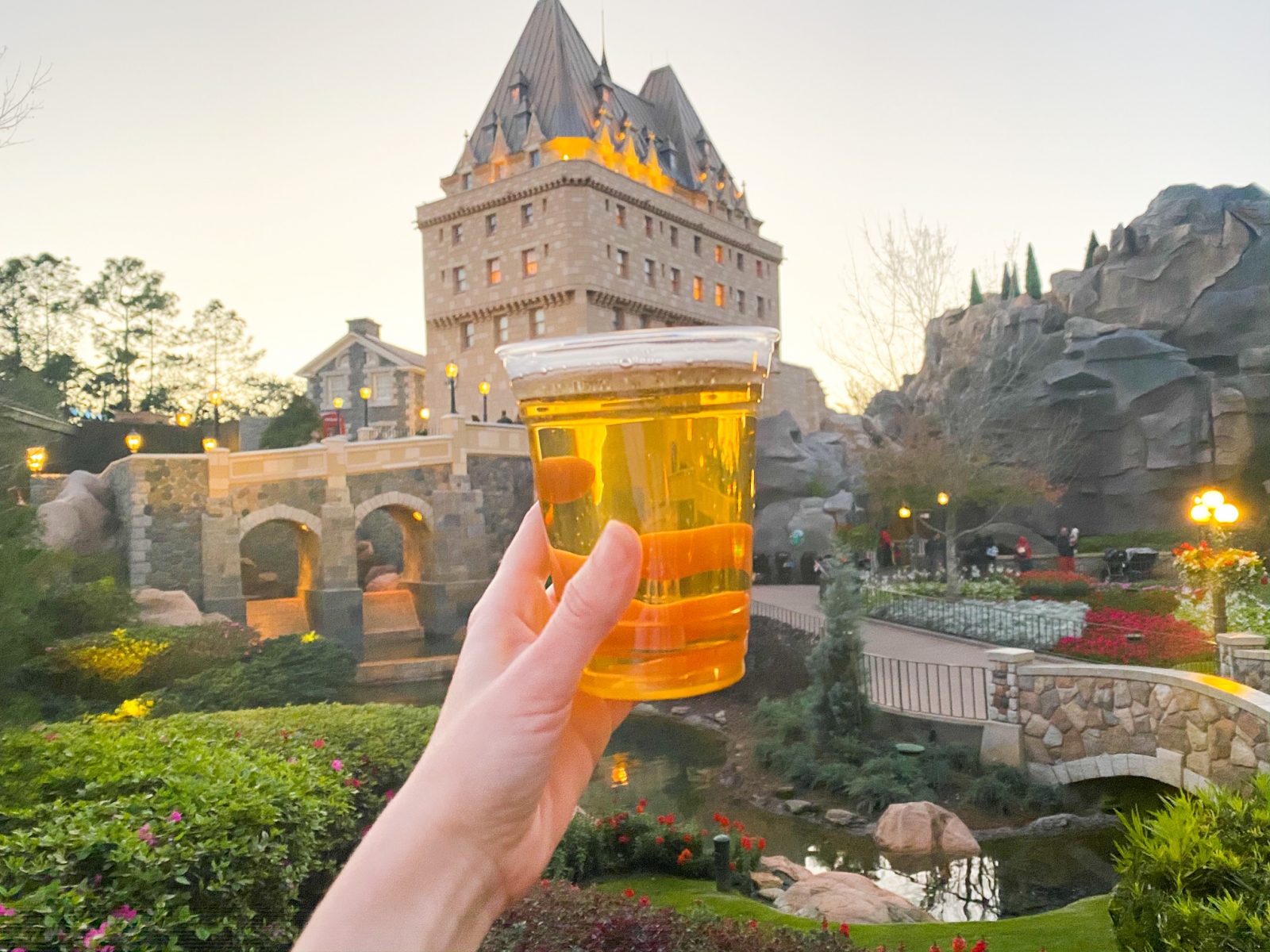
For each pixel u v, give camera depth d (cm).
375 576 4209
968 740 1399
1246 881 353
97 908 460
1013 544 3591
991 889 1020
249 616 3397
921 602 2461
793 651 2005
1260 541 2595
